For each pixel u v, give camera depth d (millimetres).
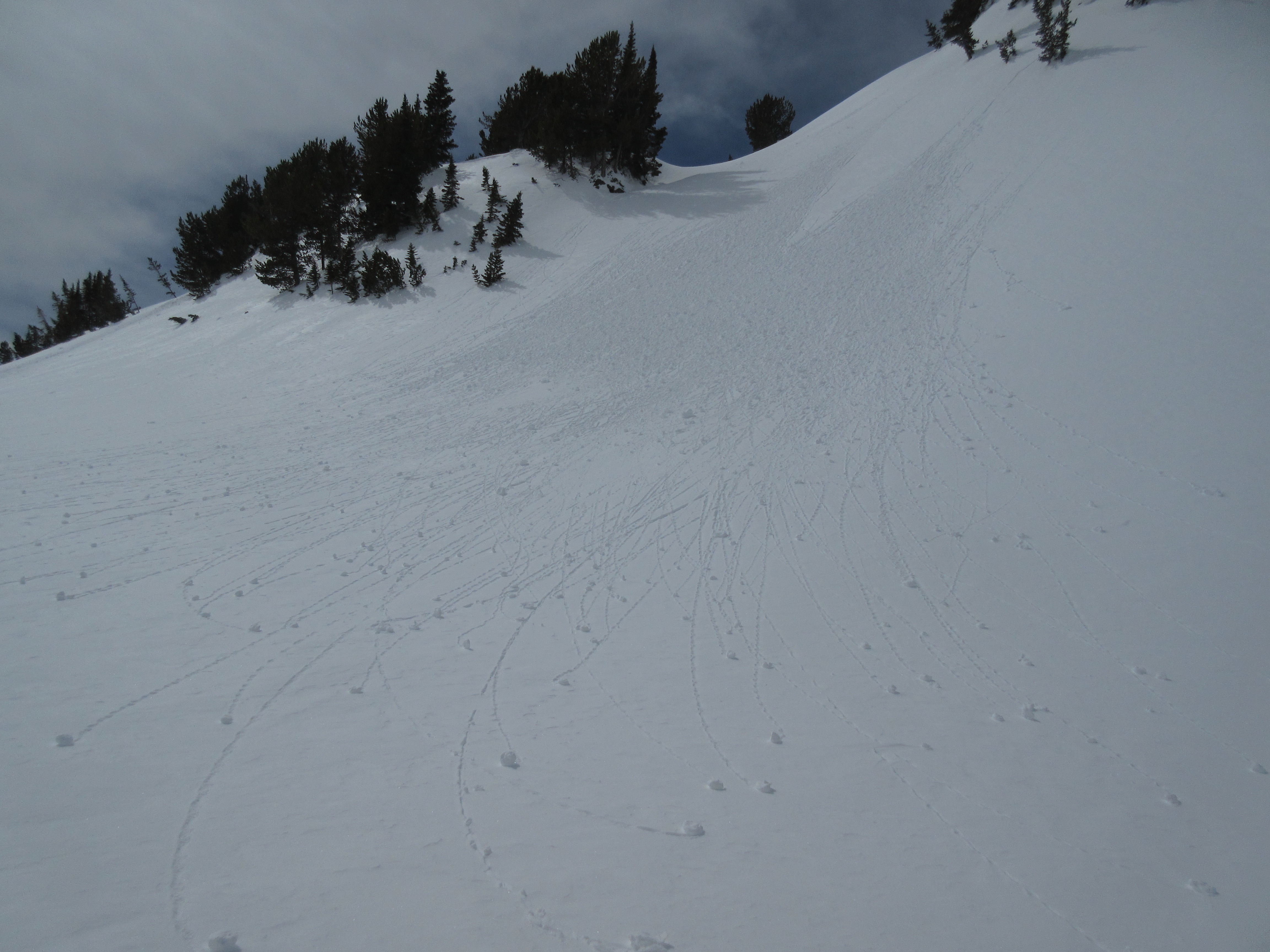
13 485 9516
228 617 6289
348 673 5477
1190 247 12398
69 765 3939
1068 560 7691
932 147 22078
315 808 3791
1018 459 9461
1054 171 17094
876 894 3578
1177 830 4379
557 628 6617
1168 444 9023
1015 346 11883
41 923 2803
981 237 15844
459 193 26469
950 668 6176
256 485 10188
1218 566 7258
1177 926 3600
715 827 3980
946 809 4379
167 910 2967
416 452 11859
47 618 5918
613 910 3270
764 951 3119
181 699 4844
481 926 3078
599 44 27188
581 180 27203
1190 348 10406
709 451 11023
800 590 7473
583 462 11156
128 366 18641
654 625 6754
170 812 3639
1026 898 3680
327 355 18000
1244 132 14914
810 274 17625
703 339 15820
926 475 9523
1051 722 5473
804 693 5703
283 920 2980
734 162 32625
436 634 6336
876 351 13250
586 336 17172
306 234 24516
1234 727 5430
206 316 23125
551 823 3885
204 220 28984
